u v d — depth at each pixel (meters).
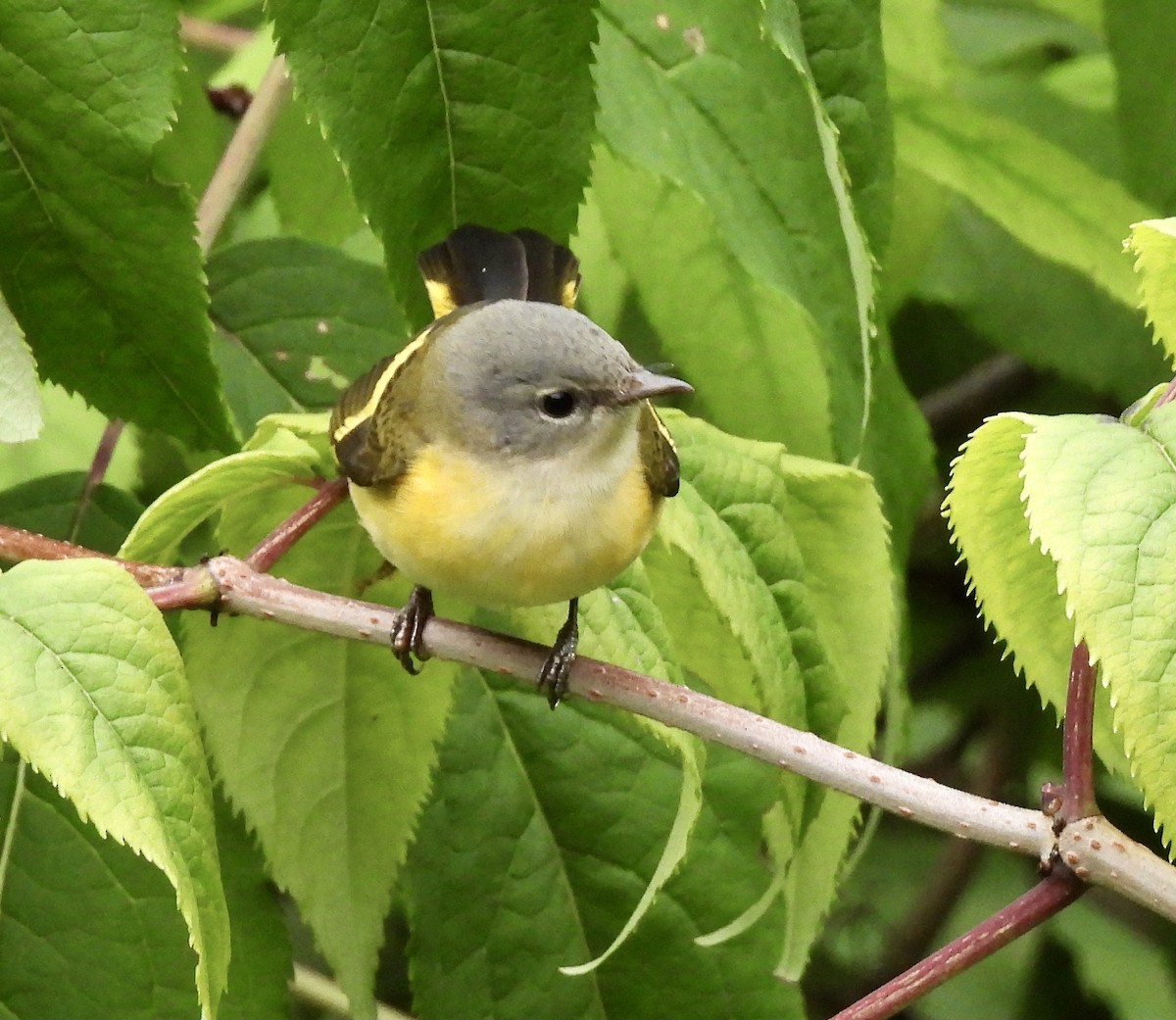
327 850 3.41
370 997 3.41
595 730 3.45
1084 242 3.48
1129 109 3.47
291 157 3.49
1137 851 3.35
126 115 3.39
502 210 3.40
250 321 3.44
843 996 3.56
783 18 3.37
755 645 3.38
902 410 3.47
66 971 3.41
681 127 3.44
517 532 3.39
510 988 3.44
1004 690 3.56
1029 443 3.34
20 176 3.39
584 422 3.39
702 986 3.44
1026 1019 3.56
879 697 3.41
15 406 3.38
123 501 3.43
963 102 3.48
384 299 3.44
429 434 3.40
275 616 3.38
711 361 3.48
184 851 3.34
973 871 3.55
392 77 3.39
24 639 3.34
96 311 3.40
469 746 3.45
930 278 3.52
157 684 3.35
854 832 3.39
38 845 3.41
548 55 3.39
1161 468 3.33
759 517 3.40
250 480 3.39
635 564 3.40
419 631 3.39
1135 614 3.33
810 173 3.44
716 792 3.45
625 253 3.48
